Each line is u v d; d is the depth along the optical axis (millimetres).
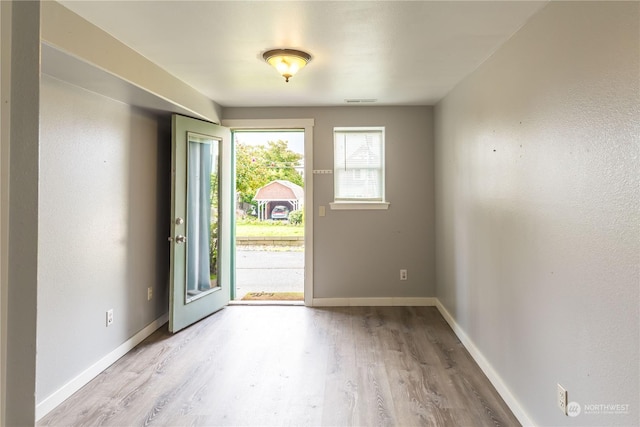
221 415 2098
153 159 3379
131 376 2541
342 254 4082
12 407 462
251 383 2439
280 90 3385
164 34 2166
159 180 3492
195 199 3727
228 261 4090
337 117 4043
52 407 2160
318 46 2355
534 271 1895
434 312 3852
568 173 1599
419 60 2590
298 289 5031
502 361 2281
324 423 2027
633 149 1242
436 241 3984
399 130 4035
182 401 2236
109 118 2738
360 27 2088
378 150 4145
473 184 2797
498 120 2334
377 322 3568
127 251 2963
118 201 2846
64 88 2291
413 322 3564
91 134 2537
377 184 4145
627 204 1271
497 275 2359
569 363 1603
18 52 465
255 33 2168
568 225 1602
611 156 1343
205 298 3693
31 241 489
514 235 2117
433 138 4012
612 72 1331
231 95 3559
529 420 1942
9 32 449
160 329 3416
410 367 2658
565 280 1628
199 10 1890
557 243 1687
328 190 4066
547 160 1765
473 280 2814
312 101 3803
